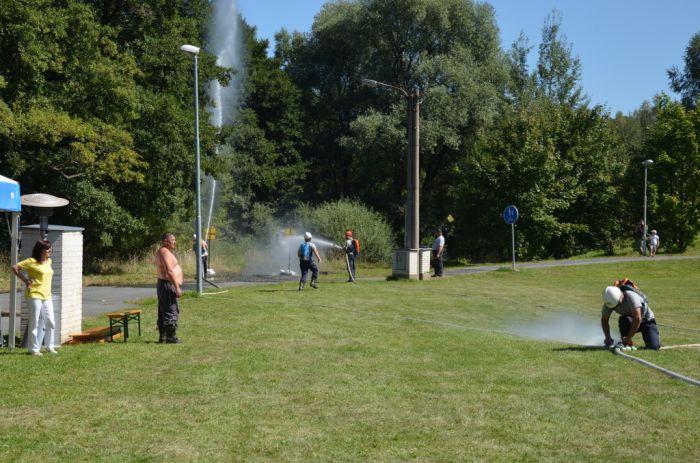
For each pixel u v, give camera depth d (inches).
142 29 1347.2
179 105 1353.3
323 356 414.6
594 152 1867.6
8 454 234.1
